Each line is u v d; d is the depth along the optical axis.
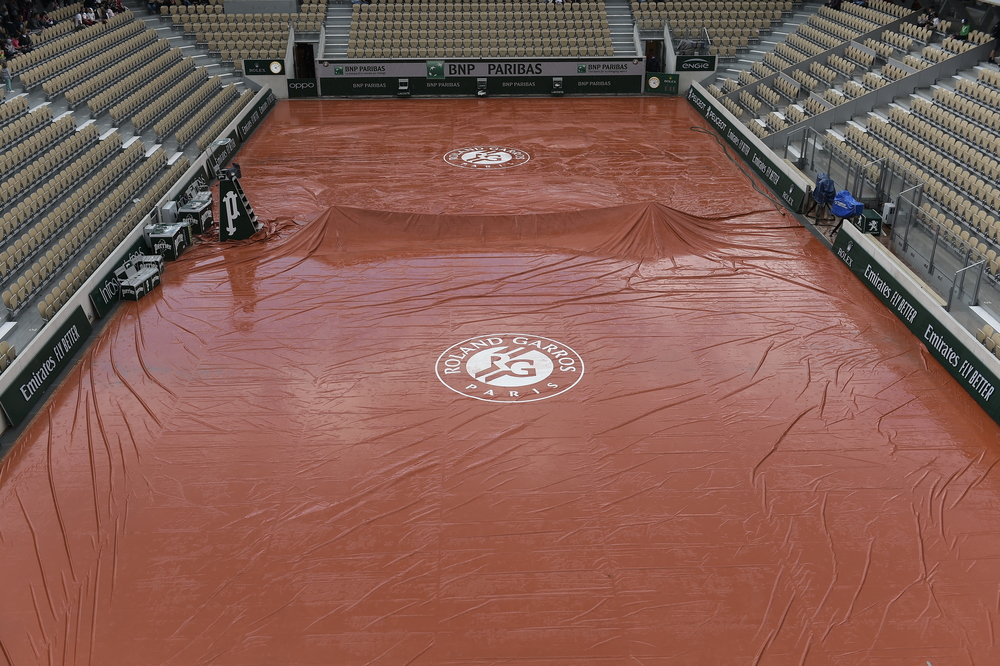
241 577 10.42
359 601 10.06
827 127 26.91
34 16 31.67
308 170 25.92
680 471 12.30
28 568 10.58
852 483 12.02
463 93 35.00
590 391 14.31
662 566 10.57
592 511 11.52
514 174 25.56
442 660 9.26
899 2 34.28
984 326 15.20
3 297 15.83
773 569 10.51
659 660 9.25
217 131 28.03
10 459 12.60
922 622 9.70
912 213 19.08
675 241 20.34
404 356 15.45
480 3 38.22
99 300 16.83
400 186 24.47
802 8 38.47
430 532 11.15
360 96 35.00
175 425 13.43
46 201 20.00
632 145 28.53
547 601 10.06
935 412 13.70
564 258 19.70
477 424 13.42
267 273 18.92
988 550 10.75
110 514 11.48
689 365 15.11
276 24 36.72
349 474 12.27
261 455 12.70
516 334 16.23
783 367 15.02
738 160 27.02
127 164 23.39
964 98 24.69
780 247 20.33
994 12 29.27
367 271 19.02
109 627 9.71
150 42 33.53
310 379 14.72
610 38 36.91
